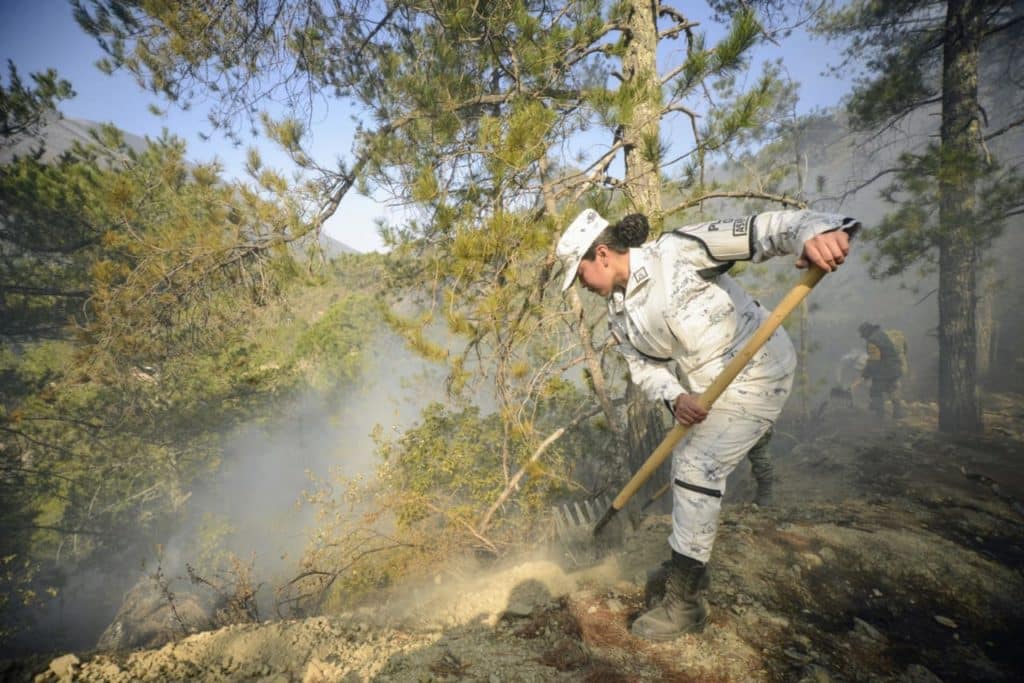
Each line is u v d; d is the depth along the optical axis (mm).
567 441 5277
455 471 4766
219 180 5383
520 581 2652
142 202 6582
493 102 4547
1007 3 6789
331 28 5543
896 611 2664
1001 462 5539
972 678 2209
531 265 3654
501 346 3732
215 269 5578
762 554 2994
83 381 6793
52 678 2062
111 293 5863
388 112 5047
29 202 7004
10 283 7840
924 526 3703
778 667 2080
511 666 2021
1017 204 6199
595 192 3688
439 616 2527
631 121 3398
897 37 8039
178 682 2035
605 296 2213
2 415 9078
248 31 5430
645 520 3691
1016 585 2949
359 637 2324
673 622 2189
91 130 7594
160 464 10305
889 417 8086
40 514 9562
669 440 2102
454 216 3412
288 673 2078
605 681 1928
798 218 1738
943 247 6859
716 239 1946
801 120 8414
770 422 2072
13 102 7211
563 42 4082
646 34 4418
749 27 3254
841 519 3701
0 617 9164
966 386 6805
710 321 2020
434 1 4289
